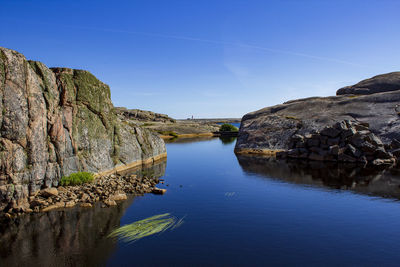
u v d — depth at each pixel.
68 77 28.30
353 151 44.59
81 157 29.38
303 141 54.28
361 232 16.97
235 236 16.50
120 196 24.39
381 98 62.12
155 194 26.38
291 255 14.14
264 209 21.58
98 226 17.94
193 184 30.94
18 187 20.30
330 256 14.02
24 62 21.27
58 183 25.17
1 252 14.45
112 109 37.94
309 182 30.98
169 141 100.00
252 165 44.75
